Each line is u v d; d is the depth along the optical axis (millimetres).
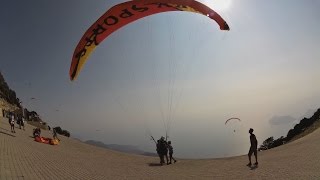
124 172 21844
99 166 24719
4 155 22672
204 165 24609
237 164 23250
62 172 20031
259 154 29359
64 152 32281
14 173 17562
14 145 29000
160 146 26719
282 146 33094
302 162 19984
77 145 41625
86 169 22422
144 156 35312
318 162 19094
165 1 18094
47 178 17547
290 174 16562
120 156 33812
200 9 18172
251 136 21688
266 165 20859
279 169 18547
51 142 37906
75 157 29484
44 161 23656
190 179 18438
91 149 39125
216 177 18422
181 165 25578
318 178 14883
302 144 29938
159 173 21344
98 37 20016
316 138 31250
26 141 34594
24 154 25141
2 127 42562
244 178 17141
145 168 24281
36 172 18859
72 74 20141
